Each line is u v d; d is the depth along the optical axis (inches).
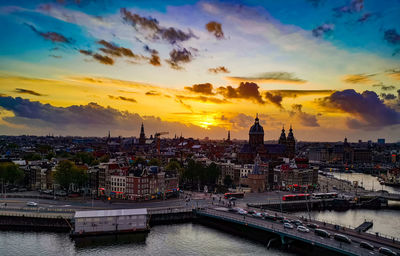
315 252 5703.7
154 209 7657.5
